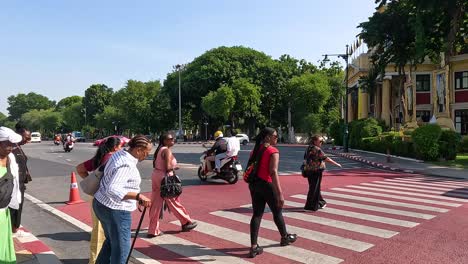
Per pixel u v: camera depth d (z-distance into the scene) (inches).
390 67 1738.4
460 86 1619.1
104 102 4197.8
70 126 4515.3
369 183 555.2
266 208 372.2
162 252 249.6
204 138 2736.2
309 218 332.2
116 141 223.1
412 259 229.5
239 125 2687.0
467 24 1269.7
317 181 360.5
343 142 1493.6
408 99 1397.6
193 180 584.4
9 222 177.9
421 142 944.3
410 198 425.7
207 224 317.1
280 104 2591.0
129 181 183.0
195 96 2593.5
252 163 247.6
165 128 2770.7
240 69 2559.1
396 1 1296.8
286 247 255.3
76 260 241.3
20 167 267.0
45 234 298.5
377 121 1530.5
